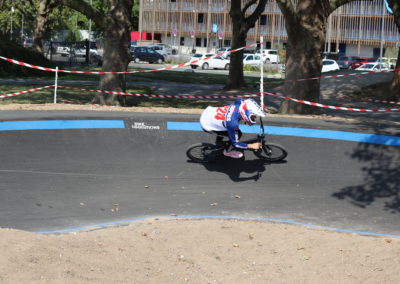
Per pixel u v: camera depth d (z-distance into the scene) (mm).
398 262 5480
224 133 8336
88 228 6789
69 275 4812
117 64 15727
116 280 4953
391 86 21109
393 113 17484
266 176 8836
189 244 6250
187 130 10422
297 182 8648
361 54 64688
